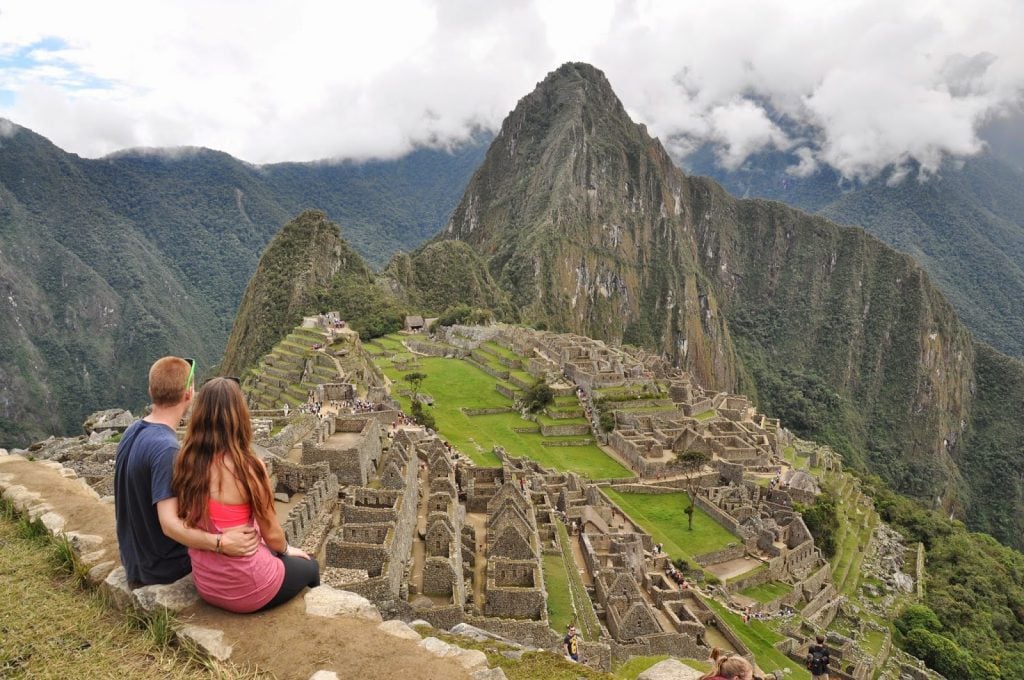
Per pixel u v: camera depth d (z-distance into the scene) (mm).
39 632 10016
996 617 82750
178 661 9539
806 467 102688
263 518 10039
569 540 47438
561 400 100500
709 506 71688
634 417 92688
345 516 28266
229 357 197250
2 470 17016
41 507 14633
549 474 62938
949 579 91875
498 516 37406
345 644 9992
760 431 106250
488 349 133750
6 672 9195
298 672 9406
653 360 157625
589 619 34344
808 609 60469
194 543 9445
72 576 11742
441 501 35719
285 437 36406
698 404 110312
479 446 72312
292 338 108938
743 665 10844
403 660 9852
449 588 27516
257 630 10023
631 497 75125
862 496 113250
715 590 54844
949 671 63844
